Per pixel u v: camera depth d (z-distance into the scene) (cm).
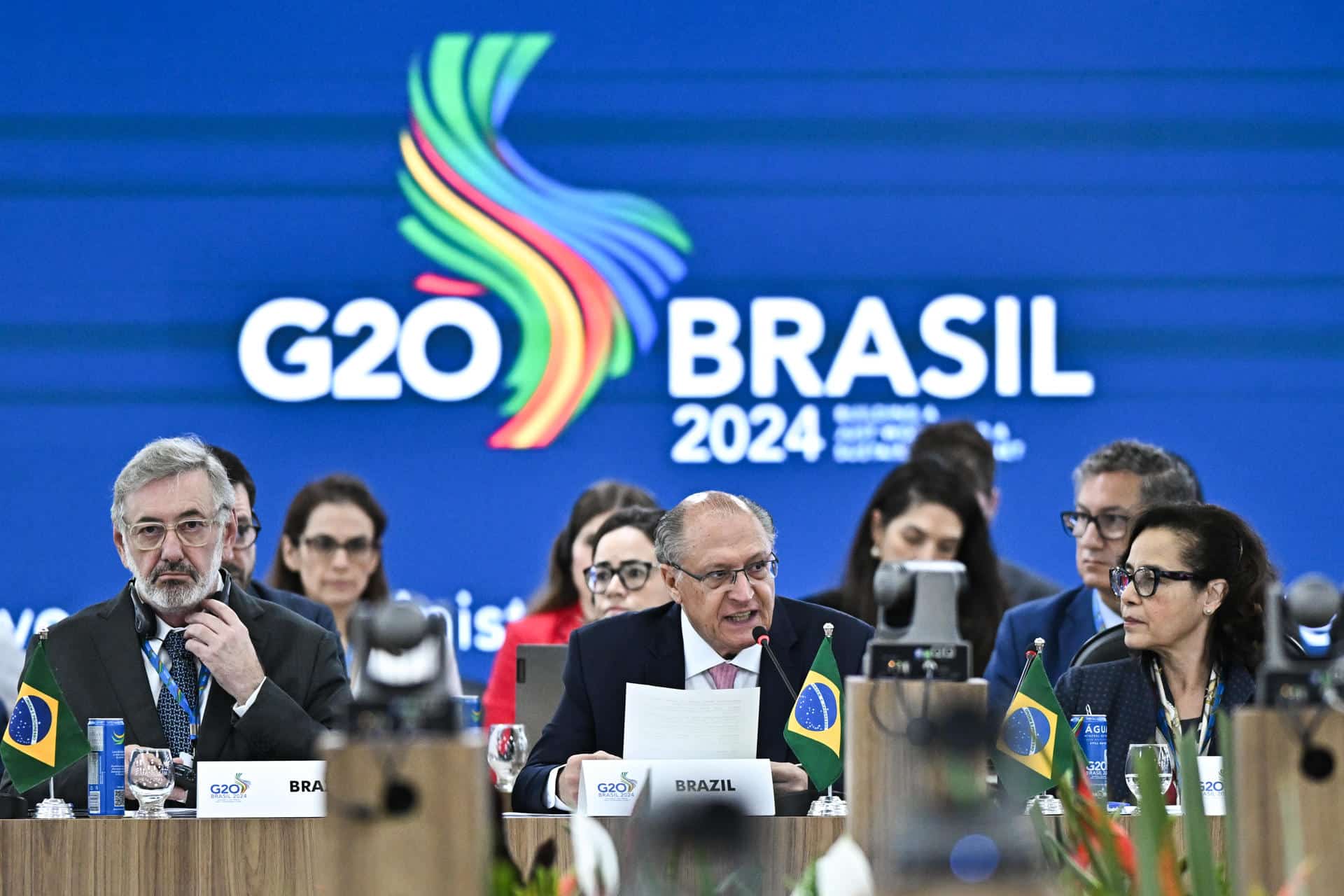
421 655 354
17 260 1958
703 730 919
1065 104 2002
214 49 1986
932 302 1997
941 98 2003
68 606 1939
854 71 2006
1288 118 2000
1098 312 2000
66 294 1961
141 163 1975
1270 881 393
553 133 2002
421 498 1980
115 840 800
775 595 1123
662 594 1352
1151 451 1377
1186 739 409
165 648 1073
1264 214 1998
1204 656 1056
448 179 2000
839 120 2005
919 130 2003
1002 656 1356
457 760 338
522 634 1553
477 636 1972
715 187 2003
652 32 2006
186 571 1052
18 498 1942
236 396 1973
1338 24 2000
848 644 1095
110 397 1958
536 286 1994
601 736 1070
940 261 2000
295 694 1091
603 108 2003
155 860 801
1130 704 1061
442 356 1991
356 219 1992
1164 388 1995
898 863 257
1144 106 2002
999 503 1988
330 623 1370
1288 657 452
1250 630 1041
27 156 1964
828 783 941
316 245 1989
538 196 2002
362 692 352
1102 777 960
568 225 2000
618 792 888
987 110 2003
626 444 1991
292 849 809
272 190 1988
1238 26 2003
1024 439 1989
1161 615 1038
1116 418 1994
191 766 1001
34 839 796
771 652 1062
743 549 1057
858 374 1991
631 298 1995
